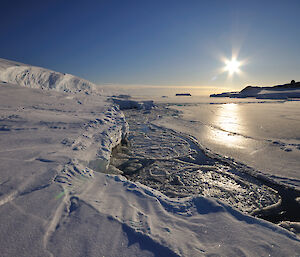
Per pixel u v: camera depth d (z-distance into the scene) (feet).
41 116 18.94
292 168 16.29
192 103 102.27
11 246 4.35
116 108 35.40
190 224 6.05
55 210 5.82
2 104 22.67
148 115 55.06
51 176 7.66
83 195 7.08
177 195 12.65
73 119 19.83
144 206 6.88
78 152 11.76
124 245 4.78
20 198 6.12
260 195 12.60
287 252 4.95
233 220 6.30
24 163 8.64
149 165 17.97
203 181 14.71
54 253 4.33
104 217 5.79
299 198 12.12
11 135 12.94
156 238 5.08
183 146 24.14
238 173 16.11
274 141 24.30
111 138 17.53
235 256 4.75
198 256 4.63
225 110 65.00
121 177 9.39
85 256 4.35
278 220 10.15
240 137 27.32
